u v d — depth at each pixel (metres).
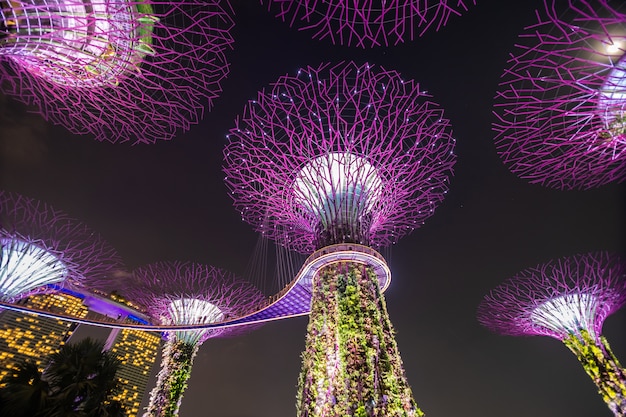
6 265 28.59
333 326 18.97
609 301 29.14
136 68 15.35
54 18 14.34
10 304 29.05
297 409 17.98
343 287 20.14
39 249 30.38
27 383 13.20
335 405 16.28
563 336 30.34
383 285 22.84
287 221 25.39
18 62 14.49
